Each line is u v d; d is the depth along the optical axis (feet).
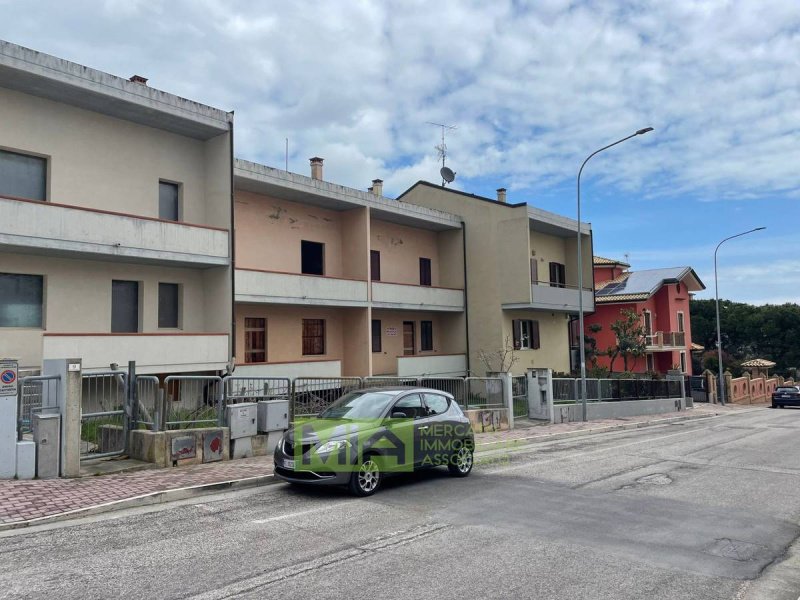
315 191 69.51
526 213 87.66
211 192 58.75
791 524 25.52
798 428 73.26
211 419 38.11
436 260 95.96
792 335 209.15
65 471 30.91
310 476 28.89
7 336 46.06
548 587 17.49
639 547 21.66
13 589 16.78
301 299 67.41
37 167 49.03
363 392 34.45
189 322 57.93
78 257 49.96
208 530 23.03
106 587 16.97
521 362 93.20
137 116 53.36
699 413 100.78
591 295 104.01
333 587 17.13
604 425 69.82
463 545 21.43
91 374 34.22
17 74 44.55
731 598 17.03
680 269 142.92
